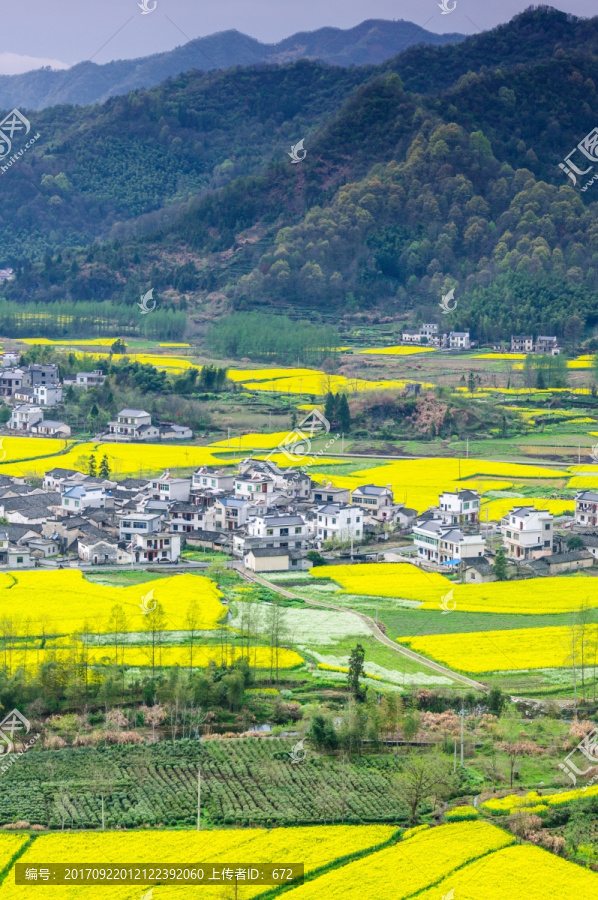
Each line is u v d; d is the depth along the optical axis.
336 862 123.38
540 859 124.12
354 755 150.50
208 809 135.25
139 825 132.38
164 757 148.25
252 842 127.31
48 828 131.12
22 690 161.50
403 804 136.88
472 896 116.25
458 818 133.50
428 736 154.62
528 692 170.50
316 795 138.62
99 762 146.62
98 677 168.25
